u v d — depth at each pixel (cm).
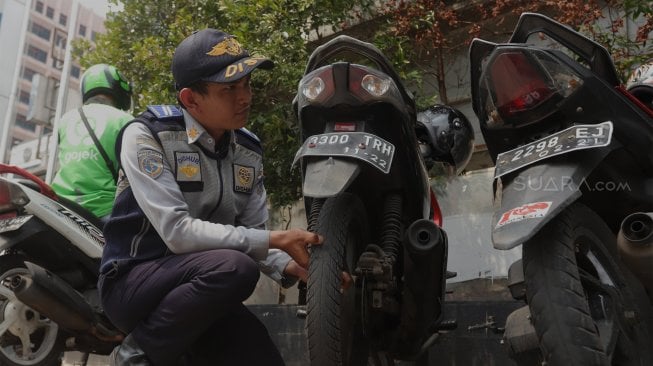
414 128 313
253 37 566
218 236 222
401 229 297
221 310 217
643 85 299
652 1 539
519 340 235
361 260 263
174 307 216
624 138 238
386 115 285
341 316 257
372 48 293
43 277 314
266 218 270
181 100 236
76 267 353
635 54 573
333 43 295
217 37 235
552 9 614
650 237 202
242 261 217
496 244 203
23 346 346
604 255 229
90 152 366
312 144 267
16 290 310
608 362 190
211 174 240
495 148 259
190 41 234
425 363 368
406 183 301
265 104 584
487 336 390
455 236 554
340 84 273
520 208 208
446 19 641
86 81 403
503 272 528
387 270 265
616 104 237
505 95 243
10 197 335
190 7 637
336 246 252
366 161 256
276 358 245
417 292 277
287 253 237
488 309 395
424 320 283
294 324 446
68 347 350
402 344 296
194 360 248
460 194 563
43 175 1673
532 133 245
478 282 536
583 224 221
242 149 258
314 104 280
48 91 1677
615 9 593
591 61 253
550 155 215
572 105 234
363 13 664
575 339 190
